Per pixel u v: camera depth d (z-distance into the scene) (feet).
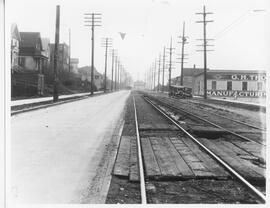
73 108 77.25
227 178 21.95
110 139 36.65
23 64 155.63
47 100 92.48
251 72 187.01
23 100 88.12
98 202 17.33
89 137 37.58
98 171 23.27
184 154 28.89
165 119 58.85
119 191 19.38
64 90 162.61
